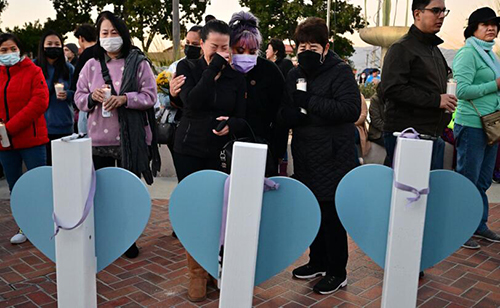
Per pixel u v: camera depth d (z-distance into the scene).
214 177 2.00
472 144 4.00
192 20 23.91
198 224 2.05
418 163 1.88
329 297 3.13
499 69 4.05
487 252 4.01
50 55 4.82
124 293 3.17
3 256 3.84
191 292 3.06
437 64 3.29
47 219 2.04
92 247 2.01
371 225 2.08
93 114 3.61
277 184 1.97
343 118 2.89
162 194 5.79
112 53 3.66
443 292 3.25
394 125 3.40
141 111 3.68
